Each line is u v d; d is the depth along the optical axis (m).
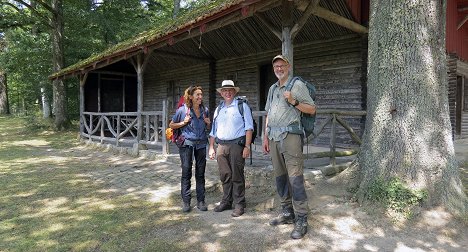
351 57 8.45
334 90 8.83
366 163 4.60
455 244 3.52
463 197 4.20
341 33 8.52
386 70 4.48
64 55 18.02
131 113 9.51
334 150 5.90
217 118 4.55
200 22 6.32
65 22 18.16
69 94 20.53
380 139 4.47
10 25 16.94
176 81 14.38
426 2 4.30
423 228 3.79
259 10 5.71
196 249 3.45
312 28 8.75
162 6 22.91
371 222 3.97
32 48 18.94
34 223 4.21
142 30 19.66
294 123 3.74
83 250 3.46
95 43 19.61
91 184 6.14
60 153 10.12
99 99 14.27
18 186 6.00
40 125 17.67
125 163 8.12
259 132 10.30
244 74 11.31
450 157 4.30
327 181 5.11
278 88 3.93
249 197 5.24
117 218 4.37
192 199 5.21
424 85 4.29
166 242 3.62
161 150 8.98
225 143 4.42
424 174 4.16
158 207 4.82
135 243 3.61
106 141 11.88
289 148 3.74
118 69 14.70
